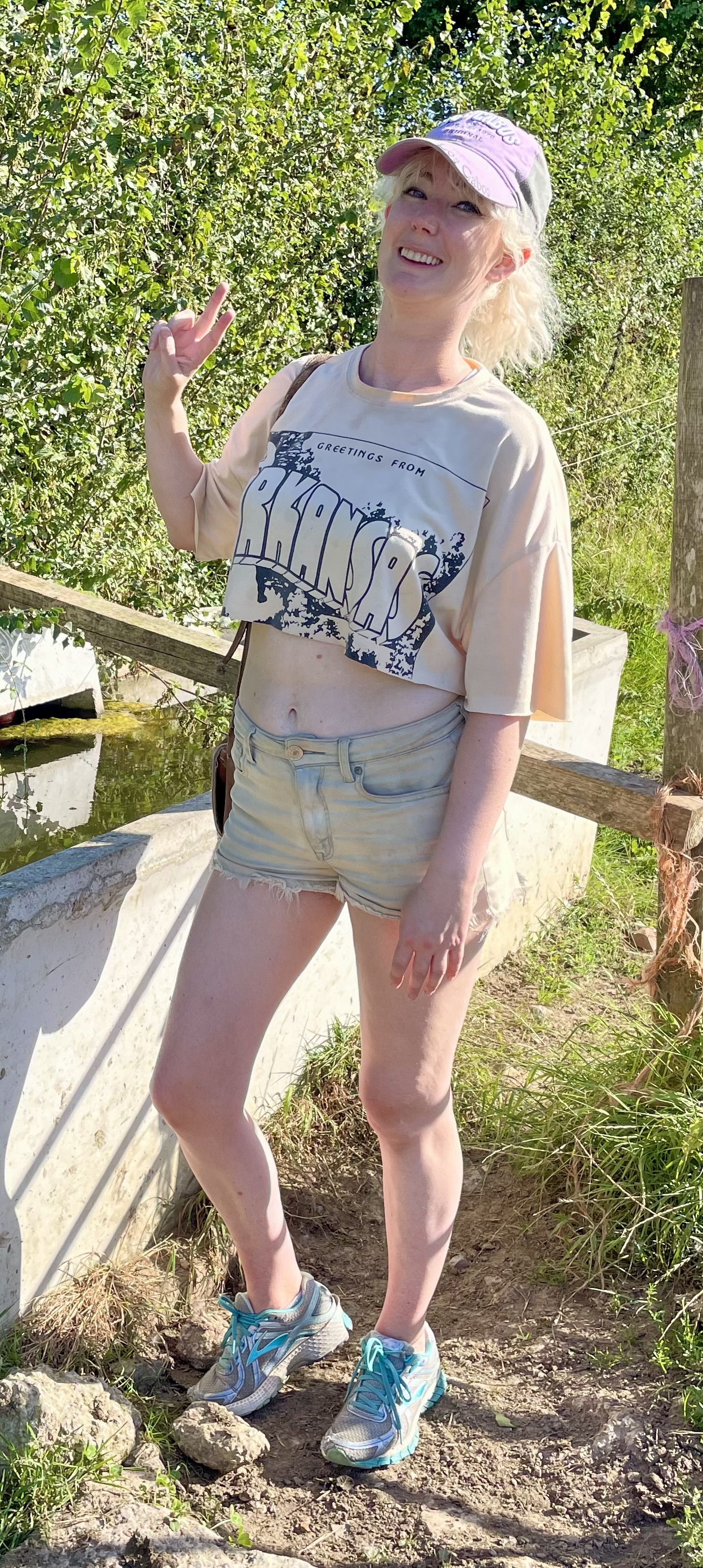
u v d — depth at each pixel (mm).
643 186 9422
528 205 2018
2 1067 2332
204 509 2385
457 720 2080
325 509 1964
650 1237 2744
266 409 2232
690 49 13703
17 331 3895
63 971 2439
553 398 8672
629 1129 2893
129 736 5758
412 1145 2240
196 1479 2303
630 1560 2113
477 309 2205
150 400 2311
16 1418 2227
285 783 2082
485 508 1961
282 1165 3168
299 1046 3320
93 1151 2631
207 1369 2576
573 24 8922
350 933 3455
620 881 4895
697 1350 2459
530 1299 2727
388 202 2049
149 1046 2748
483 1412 2447
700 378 2721
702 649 2842
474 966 2189
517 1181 3074
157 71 4859
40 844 4730
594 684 4445
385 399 2006
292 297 5914
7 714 5793
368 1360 2336
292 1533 2172
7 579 4137
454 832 1999
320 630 2020
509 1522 2201
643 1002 4047
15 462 4629
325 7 6344
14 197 4039
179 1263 2832
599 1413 2395
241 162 5363
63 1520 2100
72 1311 2545
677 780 2924
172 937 2754
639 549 8383
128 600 5273
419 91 8062
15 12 4070
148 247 4758
